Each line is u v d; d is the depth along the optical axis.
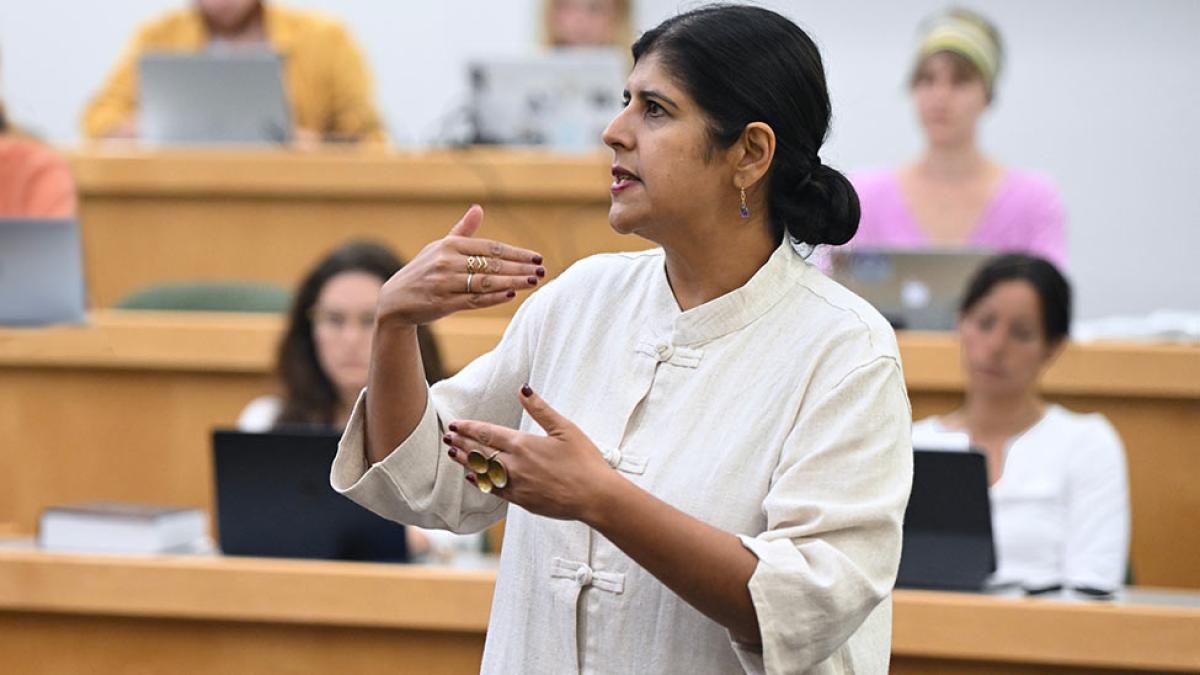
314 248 11.72
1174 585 9.54
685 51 4.41
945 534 7.23
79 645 7.56
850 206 4.56
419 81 17.34
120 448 10.03
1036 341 8.87
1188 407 9.52
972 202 12.28
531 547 4.57
